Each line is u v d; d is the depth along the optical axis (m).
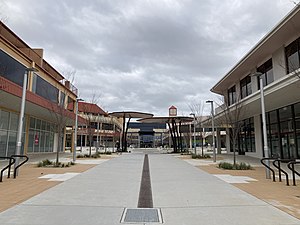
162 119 40.31
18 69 20.66
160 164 17.55
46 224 4.72
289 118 19.52
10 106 20.08
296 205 6.26
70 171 12.98
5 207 5.87
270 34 17.03
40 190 7.93
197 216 5.34
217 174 12.31
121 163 18.03
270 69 20.73
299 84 13.22
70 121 30.80
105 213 5.52
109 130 64.00
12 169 13.49
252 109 21.58
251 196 7.31
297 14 14.35
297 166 16.03
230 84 30.03
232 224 4.82
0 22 13.07
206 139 64.12
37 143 27.48
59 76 32.72
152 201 6.70
